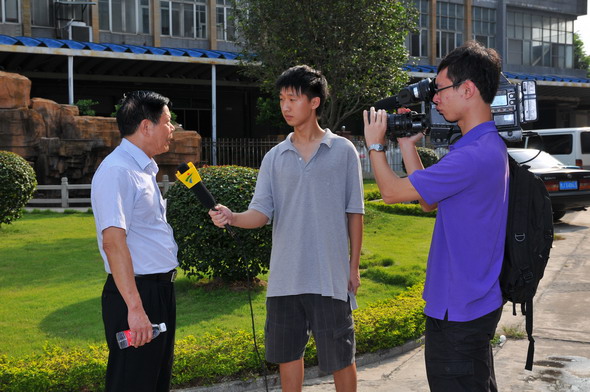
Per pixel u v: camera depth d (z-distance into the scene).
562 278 7.18
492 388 2.47
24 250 8.66
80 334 5.03
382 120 2.54
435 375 2.36
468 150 2.30
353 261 3.25
